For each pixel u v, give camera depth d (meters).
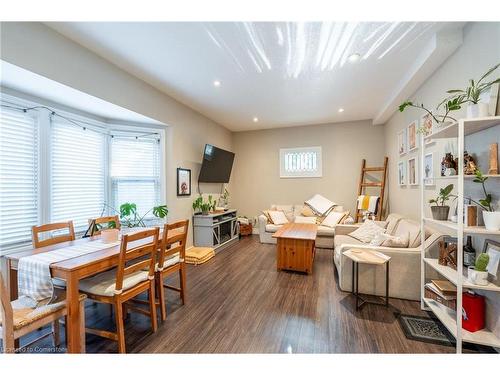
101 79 2.46
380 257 2.24
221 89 3.30
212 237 4.12
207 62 2.55
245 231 5.39
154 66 2.65
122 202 3.43
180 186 3.88
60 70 2.07
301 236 3.15
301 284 2.77
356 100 3.74
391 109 3.81
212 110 4.27
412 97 3.15
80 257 1.66
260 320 2.03
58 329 1.74
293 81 3.02
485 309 1.63
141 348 1.68
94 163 3.12
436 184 2.55
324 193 5.19
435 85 2.48
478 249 1.77
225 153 4.94
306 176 5.32
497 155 1.54
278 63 2.56
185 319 2.05
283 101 3.78
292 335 1.82
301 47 2.26
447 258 1.87
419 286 2.33
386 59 2.48
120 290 1.62
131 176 3.49
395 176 4.08
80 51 2.23
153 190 3.65
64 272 1.47
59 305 1.51
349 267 2.55
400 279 2.38
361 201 4.46
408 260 2.36
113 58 2.48
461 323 1.53
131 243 2.04
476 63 1.83
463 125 1.50
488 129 1.68
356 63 2.57
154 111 3.26
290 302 2.34
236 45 2.23
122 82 2.72
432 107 2.55
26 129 2.36
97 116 3.12
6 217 2.23
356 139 4.95
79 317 1.51
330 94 3.48
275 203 5.58
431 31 2.03
